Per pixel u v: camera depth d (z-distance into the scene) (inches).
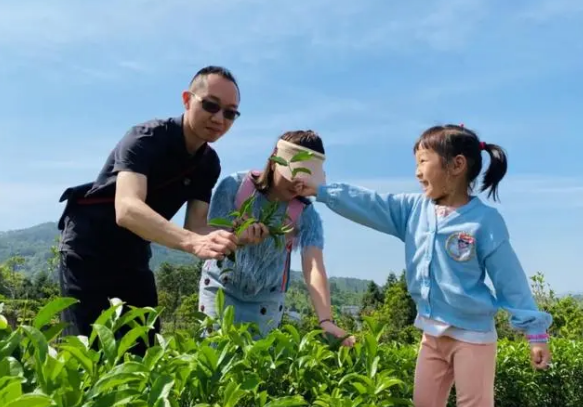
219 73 123.0
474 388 120.2
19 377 49.0
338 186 132.6
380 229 136.2
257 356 81.7
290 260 144.2
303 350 91.9
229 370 70.5
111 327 71.2
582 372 290.2
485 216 126.1
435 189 129.6
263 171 134.0
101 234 129.0
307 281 138.6
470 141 130.3
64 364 53.0
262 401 68.9
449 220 128.0
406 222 136.0
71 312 131.3
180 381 62.7
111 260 131.6
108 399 49.9
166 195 133.3
